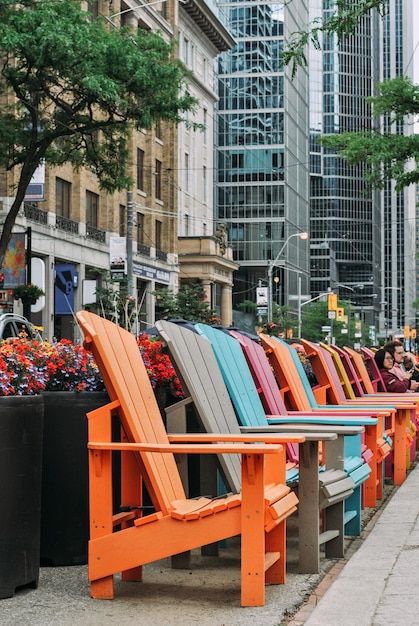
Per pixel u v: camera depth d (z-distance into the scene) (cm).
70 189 4800
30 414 555
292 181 11506
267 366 836
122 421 547
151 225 6025
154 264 6028
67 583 590
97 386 673
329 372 1076
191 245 7094
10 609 525
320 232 16888
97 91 2420
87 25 2470
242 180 11094
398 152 2466
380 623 466
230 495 607
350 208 17025
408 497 976
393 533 743
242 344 773
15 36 2338
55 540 638
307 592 574
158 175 6303
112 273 3919
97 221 5141
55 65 2433
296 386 898
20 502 552
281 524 596
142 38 2600
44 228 4338
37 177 3931
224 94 11069
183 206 7131
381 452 936
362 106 17575
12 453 547
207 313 4744
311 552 632
